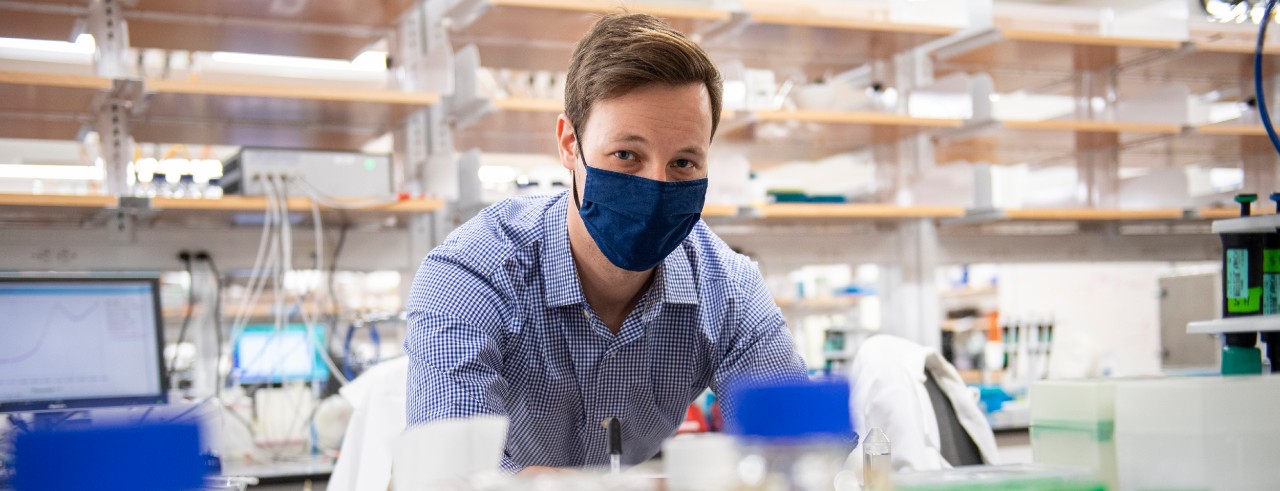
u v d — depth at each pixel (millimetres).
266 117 3387
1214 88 5148
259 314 3650
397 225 3527
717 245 1489
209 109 3199
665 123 1106
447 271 1266
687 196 1152
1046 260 4426
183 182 3199
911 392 2072
